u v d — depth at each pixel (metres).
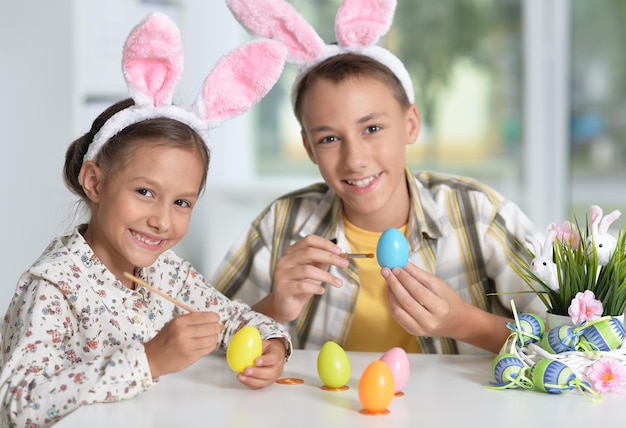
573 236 1.23
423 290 1.27
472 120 3.52
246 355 1.12
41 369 1.06
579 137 3.41
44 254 1.21
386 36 3.55
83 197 1.26
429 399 1.06
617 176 3.39
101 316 1.18
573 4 3.36
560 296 1.21
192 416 0.99
